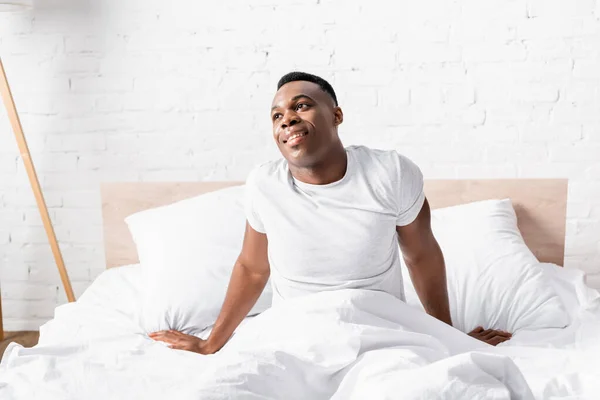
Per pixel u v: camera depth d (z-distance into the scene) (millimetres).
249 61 2818
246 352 1430
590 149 2732
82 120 2926
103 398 1512
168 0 2811
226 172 2906
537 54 2689
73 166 2965
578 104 2707
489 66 2717
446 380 1253
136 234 2455
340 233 1688
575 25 2656
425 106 2771
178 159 2916
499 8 2676
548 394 1409
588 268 2824
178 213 2422
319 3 2750
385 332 1522
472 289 2119
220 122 2873
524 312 2045
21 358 1704
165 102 2879
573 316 2068
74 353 1801
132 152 2932
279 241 1727
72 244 3029
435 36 2721
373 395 1269
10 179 3008
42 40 2885
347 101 2803
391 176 1702
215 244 2252
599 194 2762
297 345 1506
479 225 2340
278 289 1799
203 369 1656
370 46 2756
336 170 1720
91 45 2869
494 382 1294
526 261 2178
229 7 2791
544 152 2754
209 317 2098
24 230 3049
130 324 2102
